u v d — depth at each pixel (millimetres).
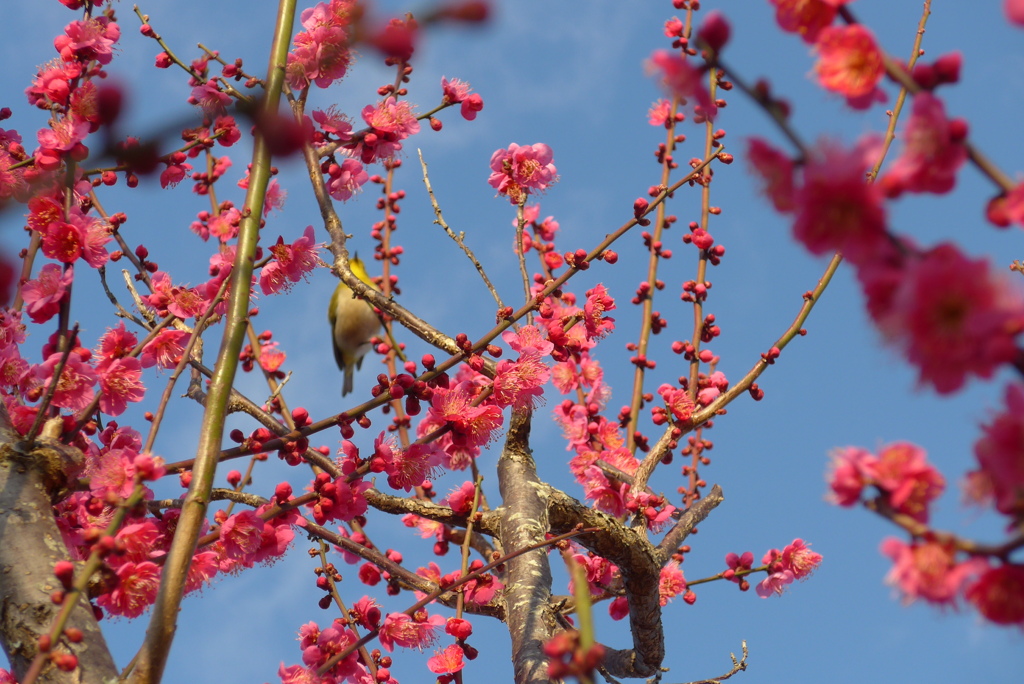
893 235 2914
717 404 9195
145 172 4703
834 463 3068
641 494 8867
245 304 5723
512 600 7742
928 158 2969
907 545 2941
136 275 8141
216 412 5383
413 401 6848
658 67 3186
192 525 5082
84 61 7293
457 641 8039
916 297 2709
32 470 6043
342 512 6629
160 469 5191
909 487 2963
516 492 8344
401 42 4688
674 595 9664
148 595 5703
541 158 9023
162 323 7523
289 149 3895
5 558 5570
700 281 9852
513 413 8719
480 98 8242
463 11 4672
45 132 6871
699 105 3236
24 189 7078
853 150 2934
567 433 9844
